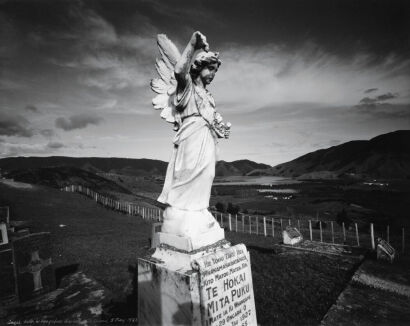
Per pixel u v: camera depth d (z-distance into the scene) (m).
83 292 7.59
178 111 4.57
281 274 8.96
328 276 8.66
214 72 4.52
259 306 6.72
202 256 3.74
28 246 7.41
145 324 4.02
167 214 4.26
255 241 15.61
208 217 4.30
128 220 20.88
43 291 7.57
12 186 28.88
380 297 6.89
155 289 3.86
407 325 5.58
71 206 24.00
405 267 9.01
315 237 16.56
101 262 10.30
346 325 5.61
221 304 3.73
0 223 9.14
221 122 4.66
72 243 13.16
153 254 4.15
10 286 7.09
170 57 4.74
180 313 3.48
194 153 4.26
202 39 3.86
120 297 7.16
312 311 6.44
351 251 11.00
